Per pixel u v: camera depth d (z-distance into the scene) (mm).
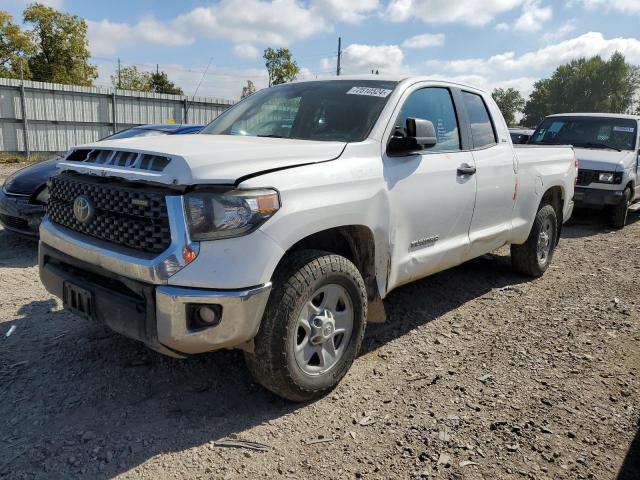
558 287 5699
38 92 20031
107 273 2883
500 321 4641
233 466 2609
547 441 2885
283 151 3039
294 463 2648
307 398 3150
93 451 2666
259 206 2711
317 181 3020
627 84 94875
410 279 3941
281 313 2879
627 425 3076
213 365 3594
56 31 38156
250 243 2691
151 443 2752
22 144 19938
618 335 4398
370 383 3455
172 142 3172
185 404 3127
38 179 5988
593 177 9203
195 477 2520
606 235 8945
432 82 4262
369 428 2957
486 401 3271
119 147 3004
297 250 3109
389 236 3537
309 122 3865
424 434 2910
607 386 3521
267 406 3141
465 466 2660
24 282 5117
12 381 3291
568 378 3611
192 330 2660
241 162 2805
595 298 5352
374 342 4094
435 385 3453
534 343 4180
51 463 2564
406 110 3885
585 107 96625
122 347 3779
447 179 4086
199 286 2625
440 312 4805
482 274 6062
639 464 2730
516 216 5273
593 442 2898
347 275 3184
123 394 3201
